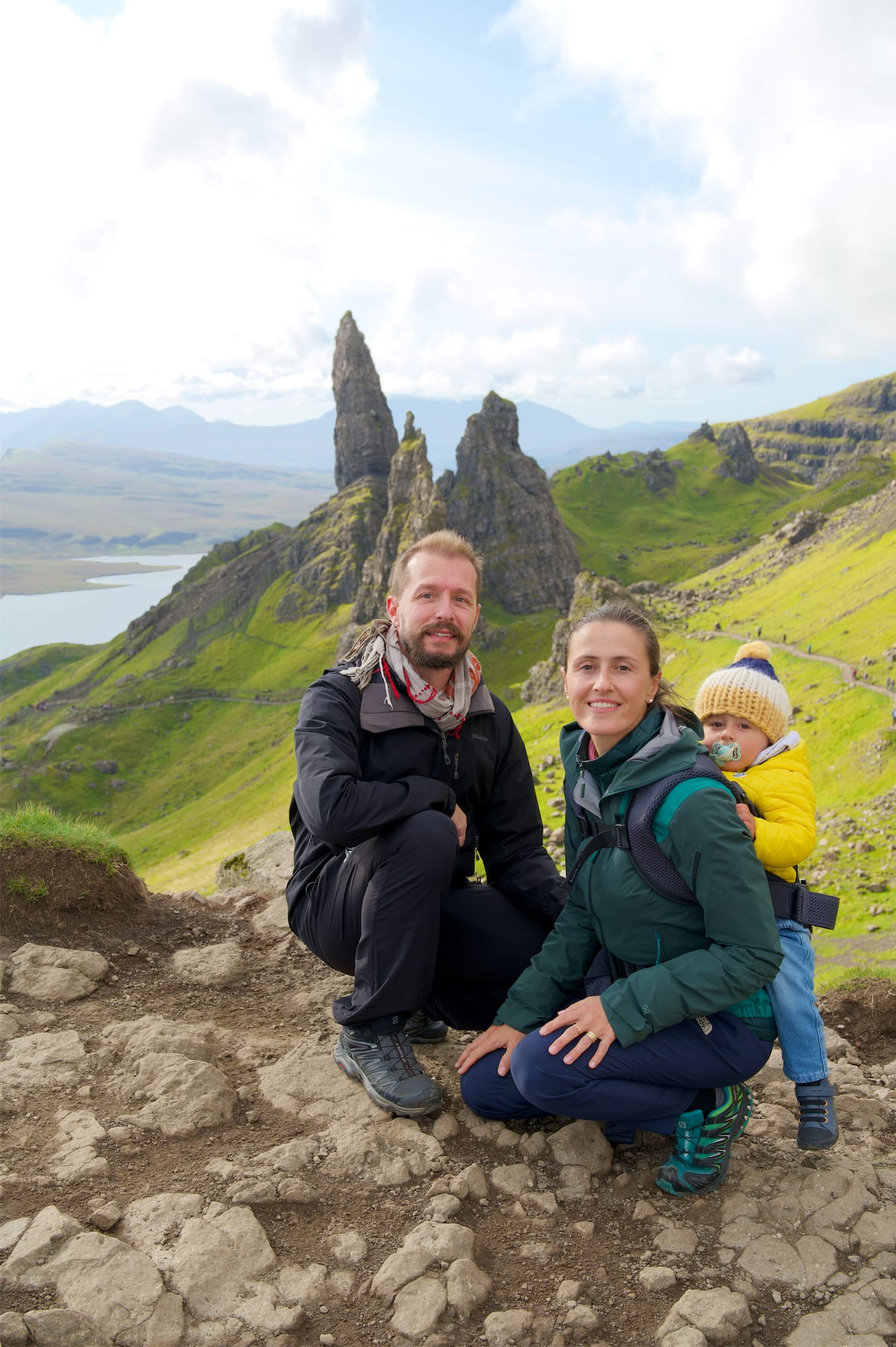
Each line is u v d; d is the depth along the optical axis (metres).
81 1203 3.60
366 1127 4.23
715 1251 3.49
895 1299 3.15
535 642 195.75
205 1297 3.14
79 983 5.75
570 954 4.27
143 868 140.12
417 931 4.25
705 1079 3.76
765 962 3.53
